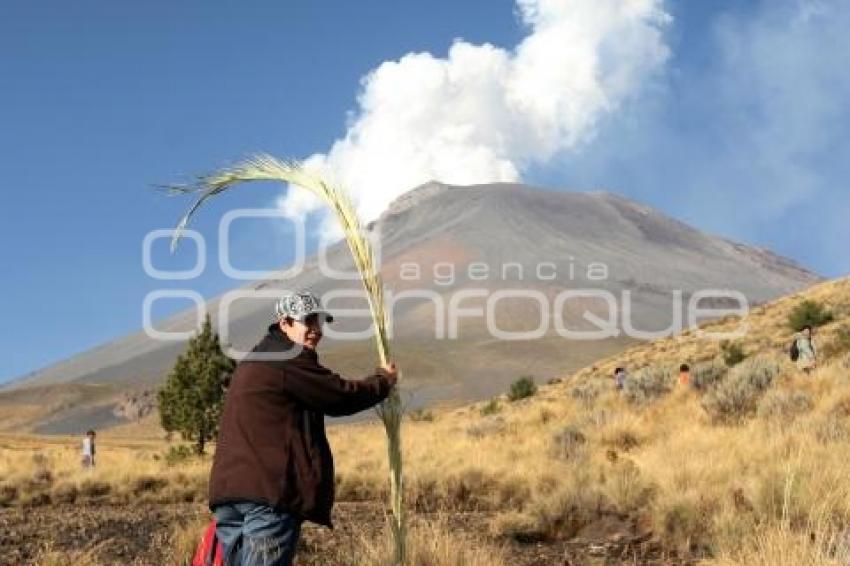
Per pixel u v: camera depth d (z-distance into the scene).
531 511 12.48
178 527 11.91
